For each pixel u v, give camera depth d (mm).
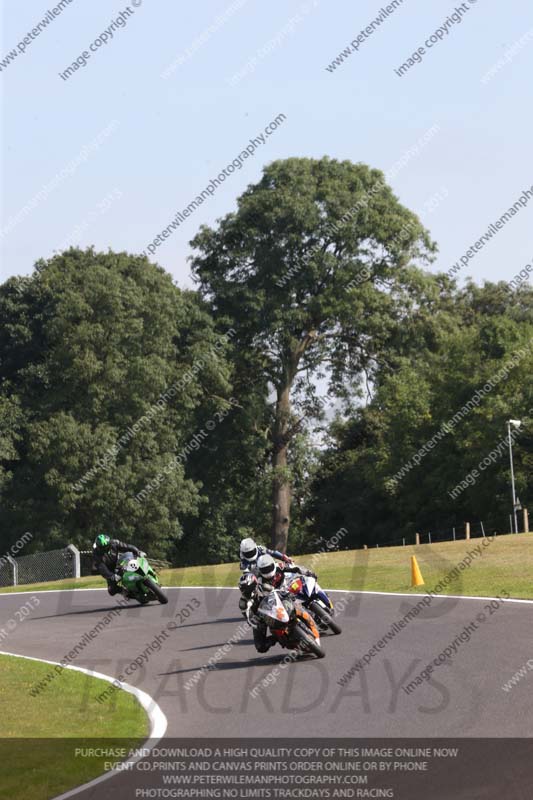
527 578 84875
